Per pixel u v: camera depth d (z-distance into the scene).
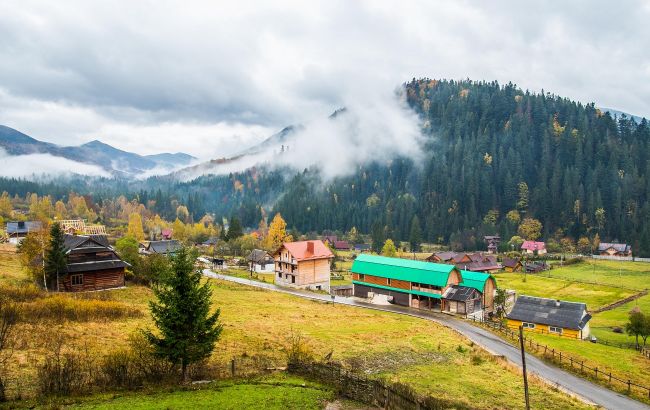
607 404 40.59
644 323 71.44
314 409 28.73
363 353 47.34
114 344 41.16
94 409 26.19
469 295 81.50
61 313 49.25
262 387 32.19
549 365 52.53
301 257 102.38
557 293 123.62
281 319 62.66
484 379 42.84
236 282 104.31
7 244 116.06
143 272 81.31
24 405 26.05
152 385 30.86
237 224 186.50
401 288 87.94
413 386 37.84
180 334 31.52
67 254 73.00
